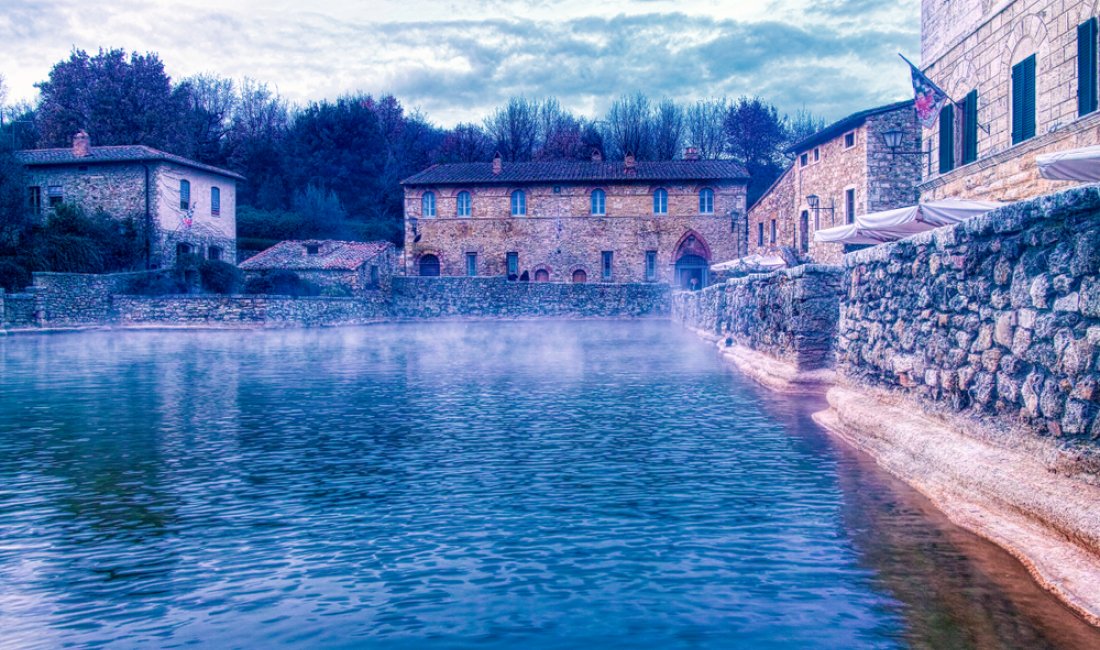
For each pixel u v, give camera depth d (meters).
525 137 96.88
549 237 67.62
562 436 10.79
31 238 44.44
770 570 5.61
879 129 38.06
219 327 42.62
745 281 21.20
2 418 12.42
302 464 9.08
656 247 66.94
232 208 59.44
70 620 4.85
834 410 11.72
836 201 42.47
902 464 8.32
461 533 6.50
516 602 5.07
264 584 5.41
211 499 7.59
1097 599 4.75
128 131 73.88
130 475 8.56
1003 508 6.32
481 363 22.42
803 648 4.40
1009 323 6.80
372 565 5.77
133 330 41.47
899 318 9.47
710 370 19.88
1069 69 16.86
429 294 59.00
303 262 55.16
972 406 7.57
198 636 4.61
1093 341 5.52
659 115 98.25
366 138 86.06
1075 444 5.75
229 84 97.88
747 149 99.00
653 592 5.22
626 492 7.75
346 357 24.69
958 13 22.78
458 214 68.50
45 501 7.55
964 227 7.66
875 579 5.41
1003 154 19.47
